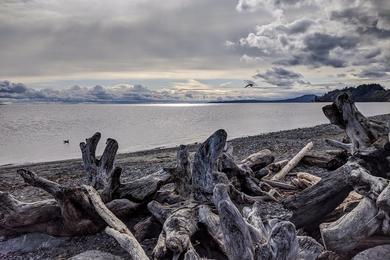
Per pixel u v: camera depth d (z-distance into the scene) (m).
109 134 51.00
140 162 20.92
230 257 4.61
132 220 8.38
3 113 164.38
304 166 12.83
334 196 6.54
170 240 5.60
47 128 66.38
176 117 111.25
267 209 8.37
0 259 7.00
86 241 7.52
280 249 4.34
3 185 15.14
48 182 7.40
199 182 7.62
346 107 8.77
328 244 5.62
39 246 7.47
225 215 4.55
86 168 9.62
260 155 11.20
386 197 5.16
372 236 5.59
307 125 62.25
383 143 7.84
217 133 7.66
